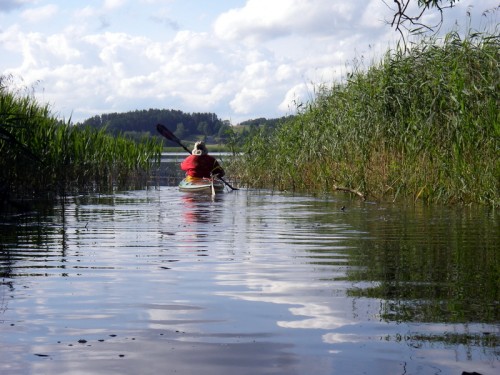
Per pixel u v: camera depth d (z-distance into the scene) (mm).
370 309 3408
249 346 2781
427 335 2918
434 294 3783
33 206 10500
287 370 2490
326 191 13953
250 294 3807
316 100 15430
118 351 2729
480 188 10133
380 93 12125
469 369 2477
